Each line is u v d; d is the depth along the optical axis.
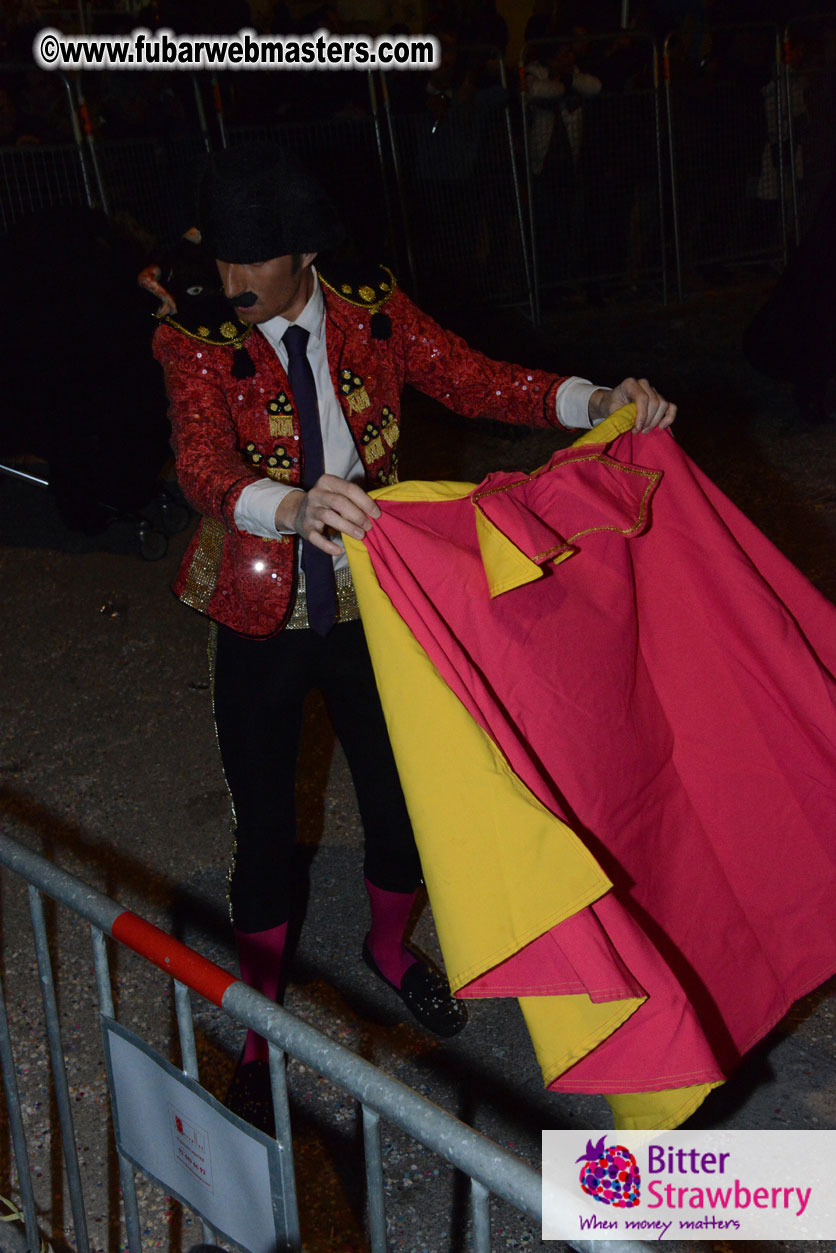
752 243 8.95
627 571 1.81
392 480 2.19
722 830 1.91
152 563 5.39
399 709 1.52
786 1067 2.49
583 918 1.44
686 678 1.88
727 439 6.39
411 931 2.97
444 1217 2.21
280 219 1.85
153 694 4.32
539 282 8.35
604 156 8.21
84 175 6.93
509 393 2.17
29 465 6.48
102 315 4.92
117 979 2.88
